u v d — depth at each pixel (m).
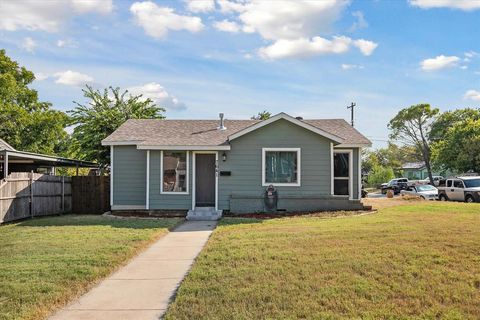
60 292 6.24
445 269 7.04
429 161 64.44
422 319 5.07
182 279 7.23
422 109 63.59
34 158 18.66
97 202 19.77
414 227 11.19
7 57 34.97
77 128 26.77
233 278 6.85
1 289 6.33
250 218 15.34
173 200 17.36
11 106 30.77
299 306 5.54
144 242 10.26
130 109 27.78
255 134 17.00
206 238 11.41
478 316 5.14
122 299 6.18
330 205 16.69
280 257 8.11
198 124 20.41
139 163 18.16
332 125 20.22
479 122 43.03
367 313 5.25
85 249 9.25
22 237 11.19
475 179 26.30
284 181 16.89
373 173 64.38
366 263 7.46
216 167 17.12
